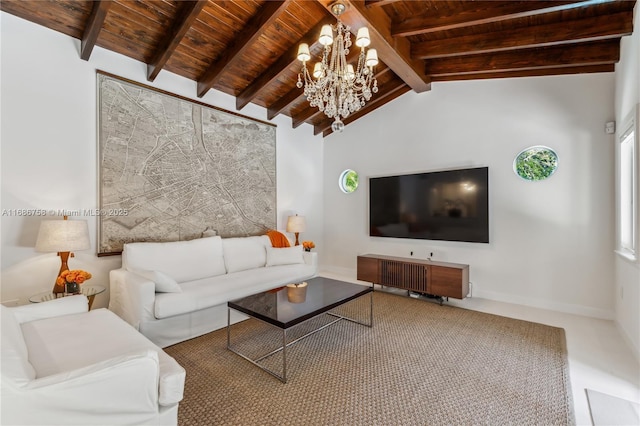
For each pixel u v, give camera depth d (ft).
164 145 11.62
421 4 9.84
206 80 12.23
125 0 8.73
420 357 8.13
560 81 11.69
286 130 16.99
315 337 9.43
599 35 9.15
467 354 8.29
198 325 9.53
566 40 9.72
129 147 10.66
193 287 9.91
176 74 12.07
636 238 8.05
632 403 6.21
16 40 8.46
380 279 14.39
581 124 11.30
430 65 13.51
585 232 11.26
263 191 15.61
